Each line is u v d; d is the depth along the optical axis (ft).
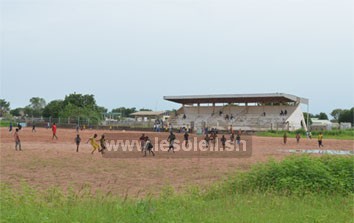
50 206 36.42
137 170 78.64
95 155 106.22
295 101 319.88
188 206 35.70
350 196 39.75
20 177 67.46
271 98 310.24
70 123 321.52
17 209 33.04
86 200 39.86
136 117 476.54
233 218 30.83
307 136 232.53
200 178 69.05
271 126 287.69
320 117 534.37
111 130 283.59
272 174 45.88
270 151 130.21
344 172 44.55
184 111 353.72
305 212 33.17
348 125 372.17
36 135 191.72
